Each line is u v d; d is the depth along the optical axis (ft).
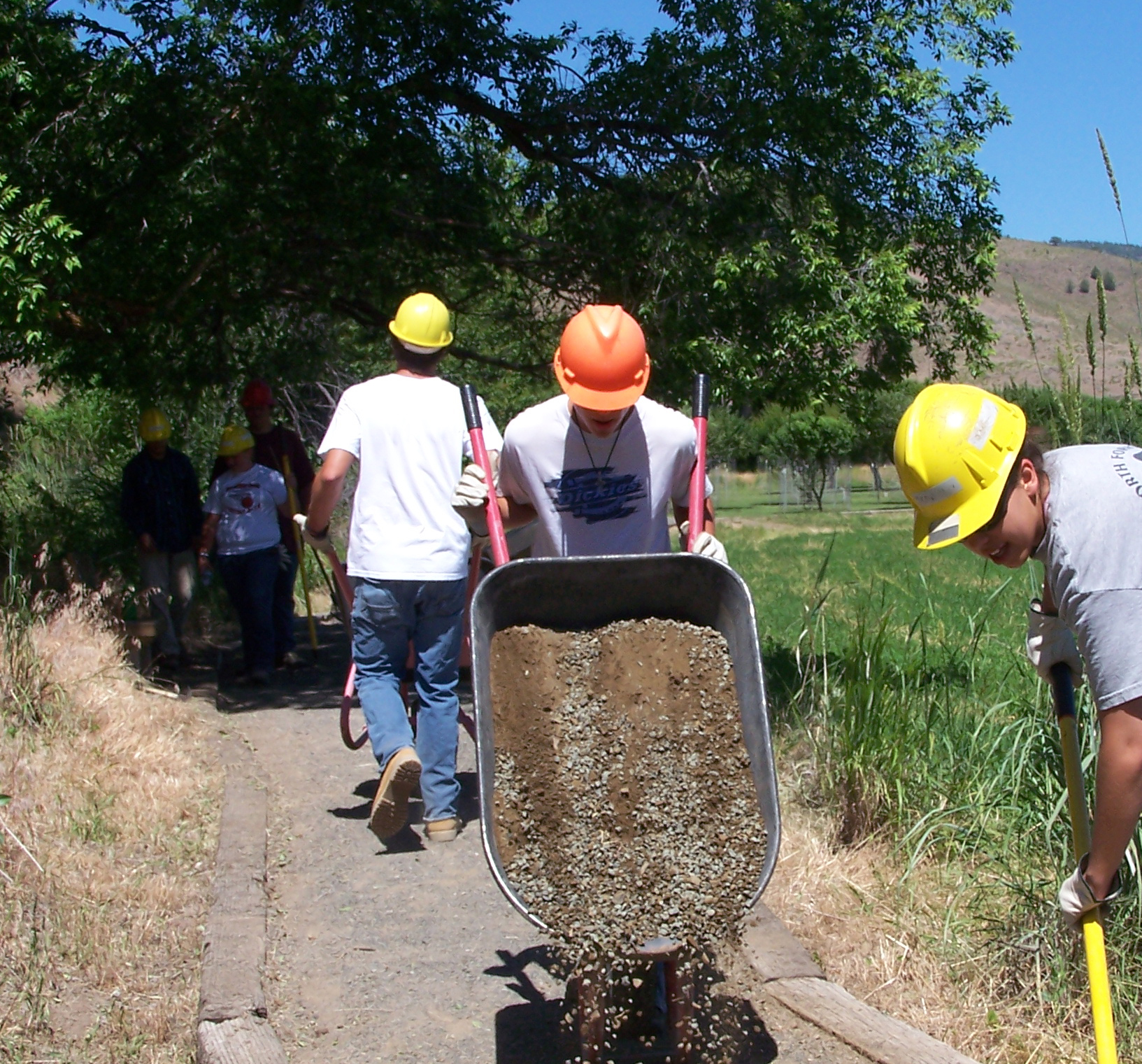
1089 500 8.34
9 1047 11.31
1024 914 13.65
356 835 17.58
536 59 31.63
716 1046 11.03
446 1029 11.96
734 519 124.16
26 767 17.35
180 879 15.35
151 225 28.40
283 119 28.19
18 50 27.84
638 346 11.89
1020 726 15.34
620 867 10.21
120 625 27.30
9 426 53.83
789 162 29.37
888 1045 11.13
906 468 8.87
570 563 11.30
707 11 29.25
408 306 17.31
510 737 11.05
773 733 20.90
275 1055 11.07
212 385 39.11
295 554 31.68
